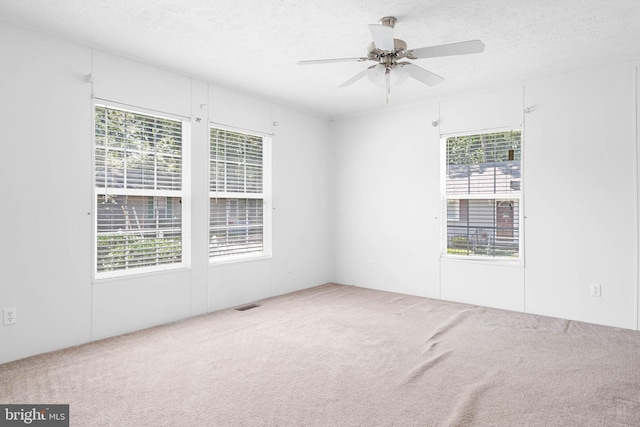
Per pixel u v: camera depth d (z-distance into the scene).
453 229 4.82
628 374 2.65
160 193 3.80
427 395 2.35
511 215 4.40
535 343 3.26
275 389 2.43
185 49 3.36
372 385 2.48
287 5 2.62
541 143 4.11
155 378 2.57
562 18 2.78
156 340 3.31
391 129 5.24
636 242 3.63
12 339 2.84
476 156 4.62
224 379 2.57
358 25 2.92
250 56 3.52
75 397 2.30
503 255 4.46
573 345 3.21
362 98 4.86
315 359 2.91
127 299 3.51
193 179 4.04
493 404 2.24
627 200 3.67
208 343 3.24
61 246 3.09
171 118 3.87
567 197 3.97
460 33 3.04
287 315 4.09
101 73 3.33
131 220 3.61
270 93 4.65
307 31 3.02
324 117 5.75
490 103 4.43
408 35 3.07
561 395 2.35
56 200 3.06
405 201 5.12
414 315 4.10
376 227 5.40
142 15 2.76
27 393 2.35
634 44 3.24
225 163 4.43
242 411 2.16
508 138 4.39
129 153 3.58
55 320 3.06
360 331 3.57
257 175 4.83
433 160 4.87
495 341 3.31
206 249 4.18
